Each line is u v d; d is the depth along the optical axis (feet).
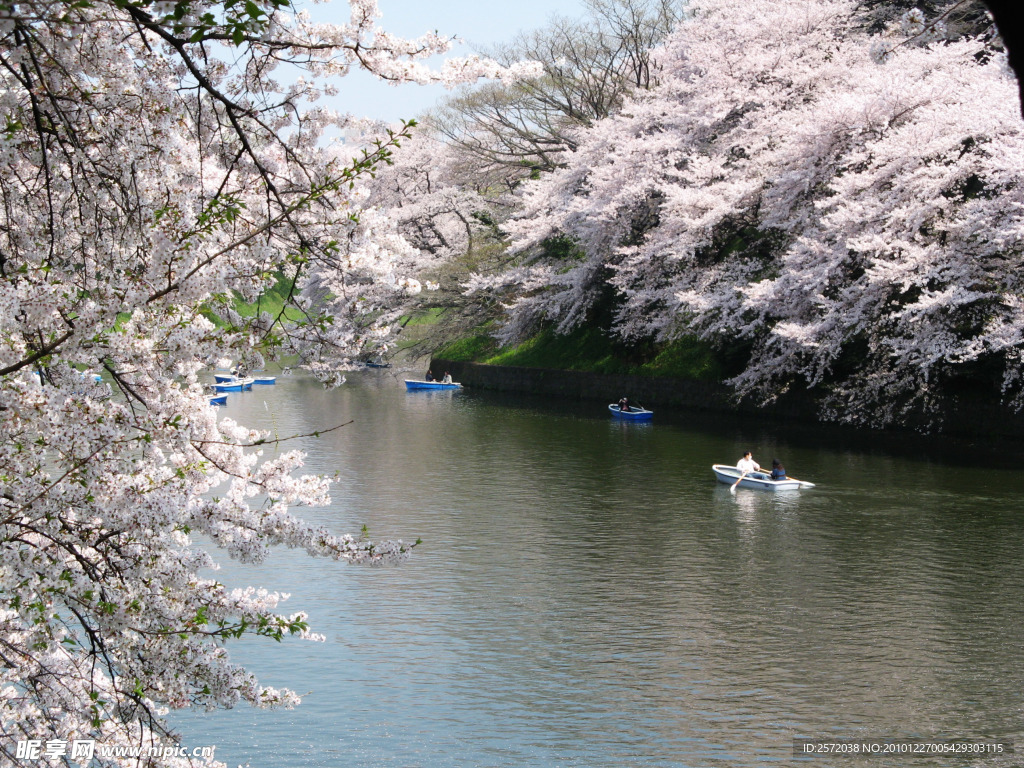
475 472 87.15
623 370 150.00
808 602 50.93
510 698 39.93
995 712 38.40
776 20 130.93
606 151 152.46
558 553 60.08
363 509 71.67
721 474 81.61
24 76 19.43
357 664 43.21
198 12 16.69
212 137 23.22
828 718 38.14
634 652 44.62
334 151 23.76
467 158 187.21
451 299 178.60
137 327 18.08
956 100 99.66
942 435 100.37
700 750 35.68
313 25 21.66
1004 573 54.85
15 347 17.02
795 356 111.55
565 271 161.79
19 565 16.65
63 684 19.16
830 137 105.50
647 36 175.22
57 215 21.09
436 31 22.17
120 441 17.24
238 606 19.07
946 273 89.81
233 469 20.94
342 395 161.99
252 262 20.20
